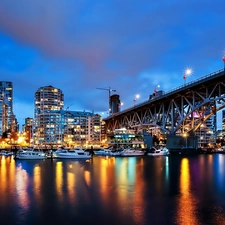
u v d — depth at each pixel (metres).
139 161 84.75
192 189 36.69
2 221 23.81
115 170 58.78
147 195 32.91
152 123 125.38
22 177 47.84
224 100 89.31
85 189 36.53
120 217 24.59
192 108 97.00
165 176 49.09
